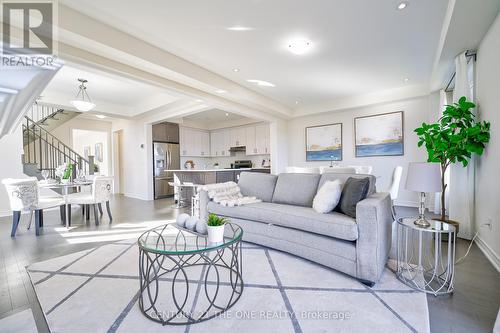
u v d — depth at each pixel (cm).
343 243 203
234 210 289
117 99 570
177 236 208
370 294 176
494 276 203
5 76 82
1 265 236
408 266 220
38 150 682
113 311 160
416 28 271
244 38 289
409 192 501
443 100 420
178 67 337
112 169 832
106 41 258
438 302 167
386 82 452
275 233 255
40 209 354
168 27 265
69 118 690
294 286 189
